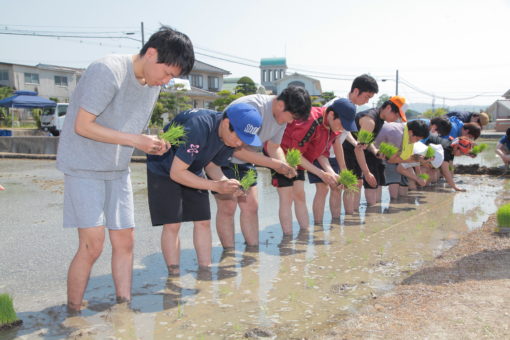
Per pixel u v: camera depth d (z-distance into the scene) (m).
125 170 2.97
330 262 3.83
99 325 2.63
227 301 2.99
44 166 13.84
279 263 3.82
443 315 2.43
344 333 2.32
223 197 3.91
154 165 3.52
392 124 6.71
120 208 2.92
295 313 2.78
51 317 2.75
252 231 4.40
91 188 2.73
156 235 4.84
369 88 5.12
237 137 3.16
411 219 5.53
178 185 3.52
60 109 25.56
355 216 5.77
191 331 2.55
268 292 3.15
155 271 3.64
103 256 4.06
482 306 2.50
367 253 4.07
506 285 2.83
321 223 5.39
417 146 6.89
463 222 5.29
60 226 5.32
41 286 3.32
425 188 8.12
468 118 8.77
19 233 4.96
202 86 44.22
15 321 2.62
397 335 2.23
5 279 3.47
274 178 4.80
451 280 3.09
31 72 38.62
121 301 3.00
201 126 3.20
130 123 2.79
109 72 2.56
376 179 6.40
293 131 4.73
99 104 2.54
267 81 72.31
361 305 2.86
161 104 23.50
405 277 3.37
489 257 3.57
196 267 3.73
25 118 35.22
